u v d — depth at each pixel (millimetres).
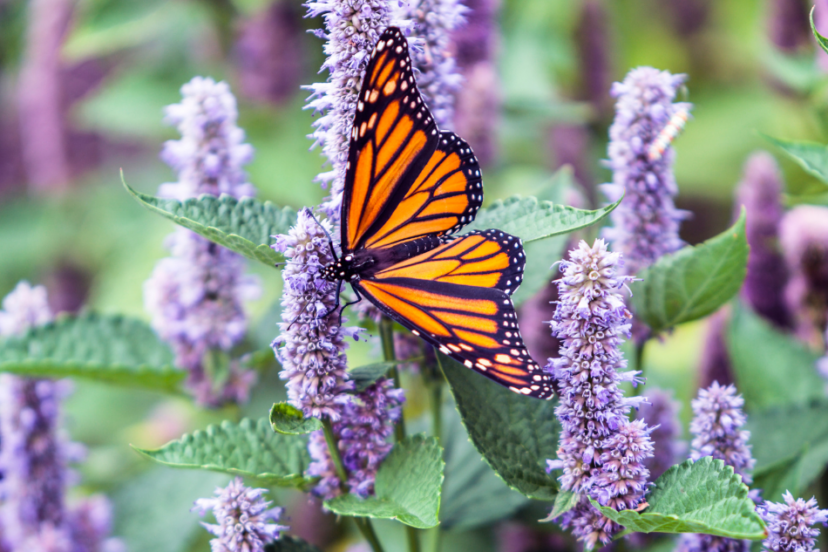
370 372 701
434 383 740
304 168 1029
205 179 756
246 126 1055
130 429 1104
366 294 704
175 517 817
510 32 1124
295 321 689
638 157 737
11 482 801
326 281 688
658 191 740
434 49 718
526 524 750
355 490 703
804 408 758
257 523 693
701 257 729
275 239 716
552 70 1099
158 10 1075
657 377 860
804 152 716
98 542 804
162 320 799
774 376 801
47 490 803
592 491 684
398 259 707
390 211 711
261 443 711
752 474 718
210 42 1117
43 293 800
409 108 706
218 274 788
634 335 749
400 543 838
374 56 691
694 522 665
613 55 1108
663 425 746
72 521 805
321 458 707
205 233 709
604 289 679
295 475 701
